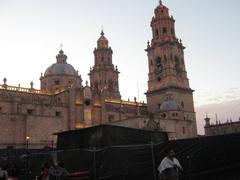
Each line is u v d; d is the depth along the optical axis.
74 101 85.94
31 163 25.98
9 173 21.48
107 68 127.38
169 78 106.75
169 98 102.94
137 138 31.66
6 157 31.59
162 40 112.12
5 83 87.25
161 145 18.34
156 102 108.75
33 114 74.50
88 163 20.81
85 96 89.00
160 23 114.56
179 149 17.81
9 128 67.81
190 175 17.02
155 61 112.75
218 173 16.64
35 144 69.38
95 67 129.12
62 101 87.62
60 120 76.56
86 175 20.70
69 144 31.48
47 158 24.25
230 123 122.12
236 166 16.39
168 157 15.66
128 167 18.70
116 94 126.44
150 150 18.59
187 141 17.77
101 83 125.69
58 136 32.88
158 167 16.89
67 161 22.31
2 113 67.62
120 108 101.88
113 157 19.30
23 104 78.62
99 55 129.88
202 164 17.05
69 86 96.38
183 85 109.94
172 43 111.31
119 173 18.83
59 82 103.56
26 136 68.81
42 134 71.69
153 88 110.88
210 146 17.19
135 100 113.19
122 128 30.44
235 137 16.83
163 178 15.32
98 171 19.73
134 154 18.83
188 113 107.62
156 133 34.12
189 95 110.44
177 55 112.00
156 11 117.75
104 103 93.19
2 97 81.62
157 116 94.38
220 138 17.11
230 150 16.73
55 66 106.19
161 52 111.25
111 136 29.09
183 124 92.25
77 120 86.06
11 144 66.62
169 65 108.31
